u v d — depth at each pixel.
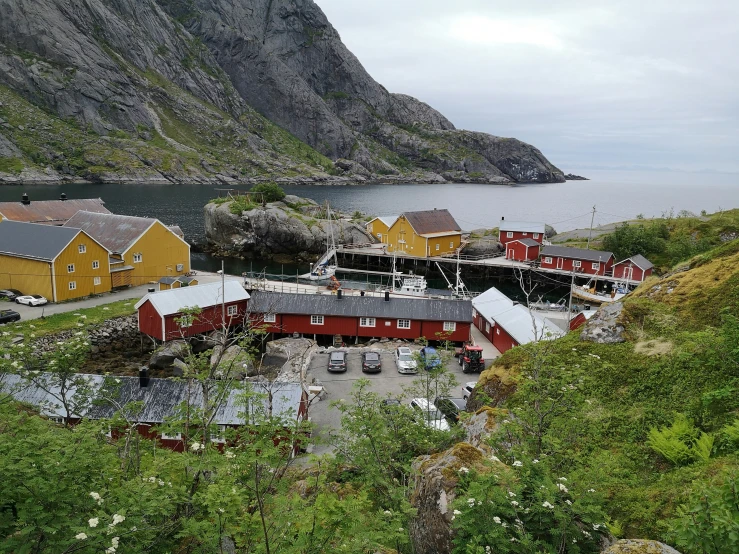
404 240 86.00
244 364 13.84
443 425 20.83
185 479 9.80
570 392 11.82
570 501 8.12
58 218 68.19
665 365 17.72
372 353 35.03
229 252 89.88
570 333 24.30
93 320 41.50
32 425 9.18
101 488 8.14
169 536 8.90
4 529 7.06
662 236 76.38
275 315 43.97
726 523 6.04
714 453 12.12
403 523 10.58
